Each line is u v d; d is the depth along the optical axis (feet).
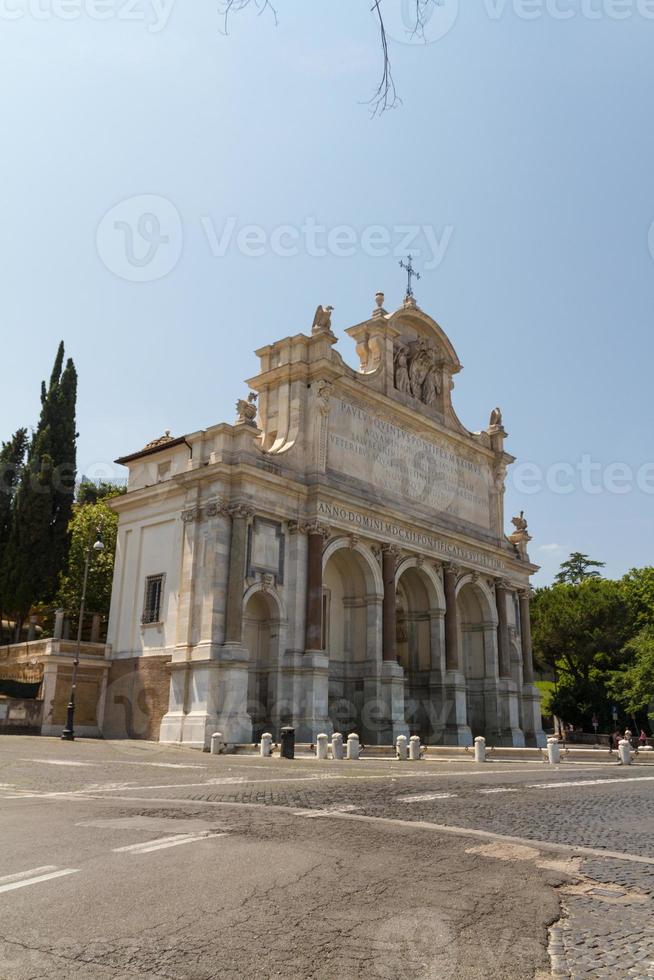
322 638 148.87
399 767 95.66
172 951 21.90
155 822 43.39
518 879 31.89
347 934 23.89
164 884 28.89
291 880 30.19
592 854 37.78
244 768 87.45
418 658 173.88
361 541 153.48
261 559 134.10
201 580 130.93
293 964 21.22
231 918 25.07
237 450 135.33
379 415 165.89
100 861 32.48
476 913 26.63
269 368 157.28
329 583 156.35
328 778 75.56
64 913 25.04
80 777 70.54
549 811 53.62
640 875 33.24
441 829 43.93
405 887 29.86
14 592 172.96
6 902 26.17
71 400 187.01
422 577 173.99
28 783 64.34
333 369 150.51
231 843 37.40
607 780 82.38
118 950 21.85
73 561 196.34
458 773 86.28
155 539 146.20
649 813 54.19
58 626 149.48
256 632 136.98
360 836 40.68
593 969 21.59
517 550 205.98
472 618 193.36
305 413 149.69
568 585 273.75
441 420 184.24
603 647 251.39
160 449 151.43
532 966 21.67
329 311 154.71
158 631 139.13
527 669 199.93
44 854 33.73
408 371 178.40
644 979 20.86
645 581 271.90
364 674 151.64
